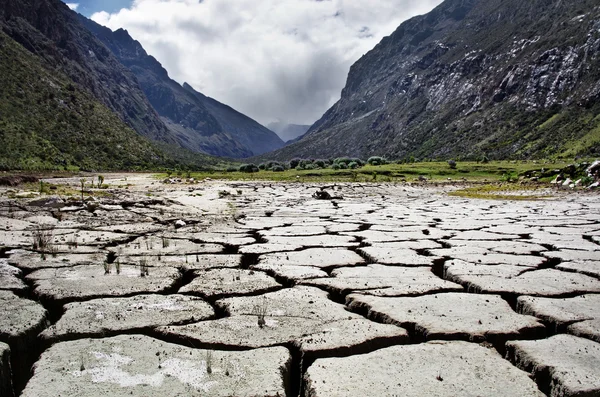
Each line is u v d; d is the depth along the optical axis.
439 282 5.95
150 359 3.51
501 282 5.98
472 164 84.25
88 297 5.17
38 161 76.81
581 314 4.69
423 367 3.46
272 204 19.95
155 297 5.16
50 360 3.48
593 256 7.91
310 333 4.08
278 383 3.15
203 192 24.98
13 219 11.64
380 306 4.89
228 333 4.07
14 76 105.69
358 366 3.47
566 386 3.21
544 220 13.64
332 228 11.48
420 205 20.11
